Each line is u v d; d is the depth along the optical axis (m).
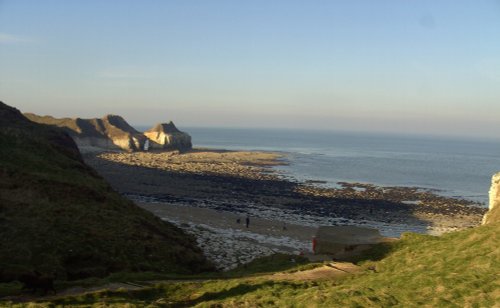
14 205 35.25
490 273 17.36
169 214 70.31
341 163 184.25
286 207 83.69
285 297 18.73
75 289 22.62
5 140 54.59
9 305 17.89
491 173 163.00
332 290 18.92
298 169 154.75
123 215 41.19
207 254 44.31
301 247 53.75
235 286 22.06
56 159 56.00
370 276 22.33
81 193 42.75
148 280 26.12
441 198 101.31
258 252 47.91
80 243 32.03
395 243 31.53
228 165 155.00
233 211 77.75
